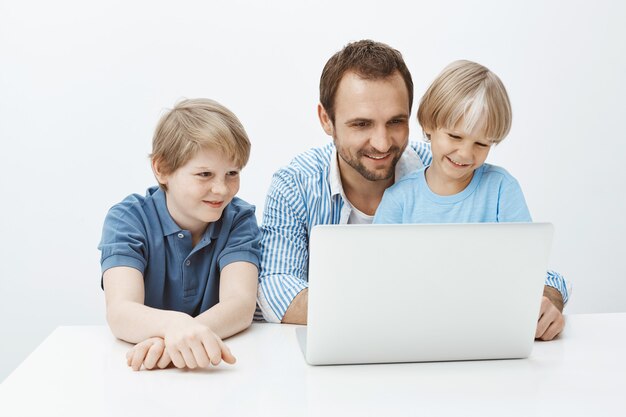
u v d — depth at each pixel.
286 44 2.60
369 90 1.36
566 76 2.69
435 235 0.96
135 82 2.55
